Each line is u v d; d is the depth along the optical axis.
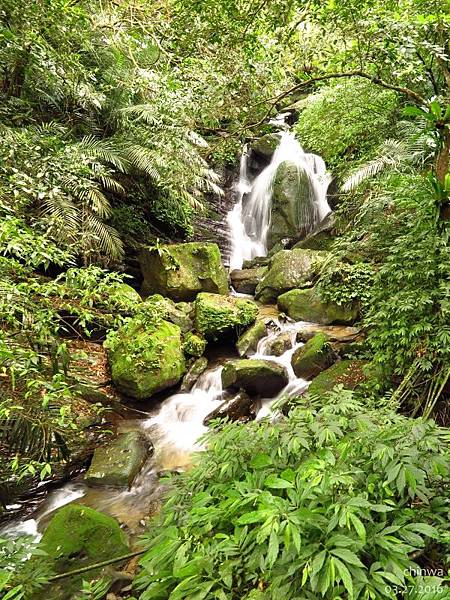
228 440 1.72
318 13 2.89
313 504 1.29
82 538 2.18
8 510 2.79
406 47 2.68
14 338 2.04
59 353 2.06
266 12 3.08
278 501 1.29
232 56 3.22
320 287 5.27
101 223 4.94
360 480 1.42
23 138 2.99
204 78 3.36
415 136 3.20
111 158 5.00
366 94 5.02
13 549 1.45
